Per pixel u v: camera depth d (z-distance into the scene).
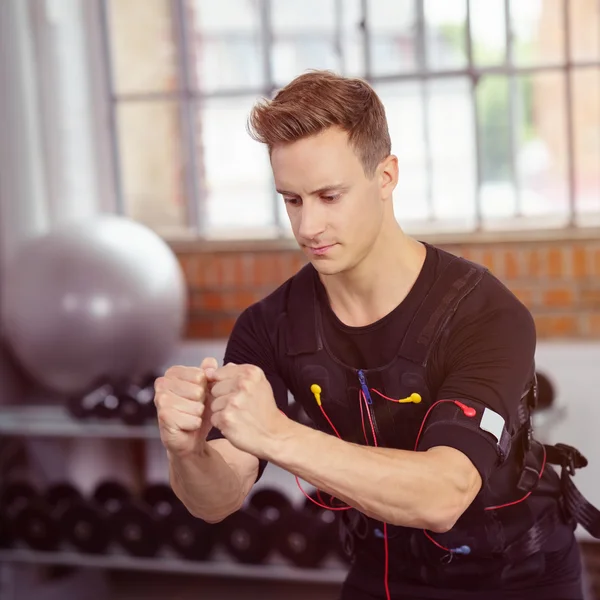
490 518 1.60
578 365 3.57
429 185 3.93
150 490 3.50
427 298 1.49
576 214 3.80
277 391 1.65
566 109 3.76
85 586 3.74
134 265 3.56
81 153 4.21
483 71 3.80
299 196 1.36
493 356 1.41
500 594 1.65
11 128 4.02
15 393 4.14
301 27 4.00
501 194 3.87
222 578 3.93
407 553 1.67
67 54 4.14
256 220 4.17
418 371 1.49
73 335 3.50
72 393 3.69
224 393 1.24
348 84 1.37
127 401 3.47
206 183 4.20
